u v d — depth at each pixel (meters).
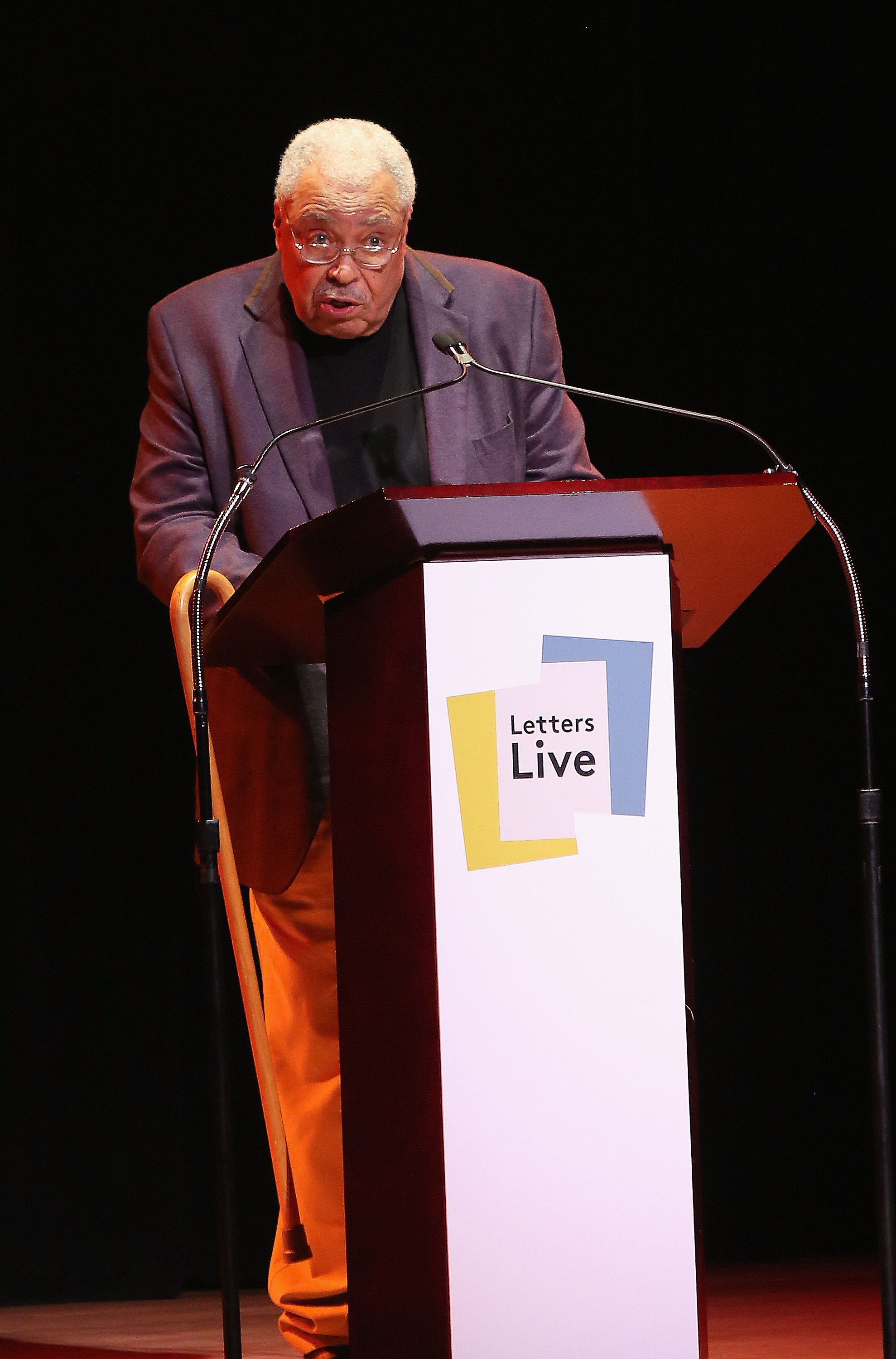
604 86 11.73
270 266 6.36
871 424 11.95
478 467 6.11
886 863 12.11
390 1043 3.91
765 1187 12.02
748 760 12.27
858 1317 7.81
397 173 5.93
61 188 10.98
